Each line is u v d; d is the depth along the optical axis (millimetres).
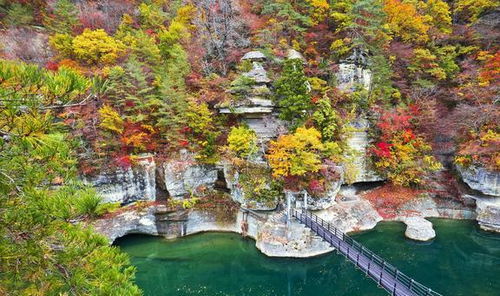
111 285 3125
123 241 18562
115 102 19016
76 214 3135
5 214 2859
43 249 2971
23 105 2736
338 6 25422
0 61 2498
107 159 18328
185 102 20391
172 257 17453
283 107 20812
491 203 20016
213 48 24906
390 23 25969
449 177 23125
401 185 23344
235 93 21406
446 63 25469
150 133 20375
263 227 17781
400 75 25906
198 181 20172
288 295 14898
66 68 2971
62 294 2941
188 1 28250
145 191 19312
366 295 14477
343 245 14570
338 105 23234
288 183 18594
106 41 20797
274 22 24250
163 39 23453
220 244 18609
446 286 14461
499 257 17125
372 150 22906
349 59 24156
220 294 14852
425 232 18891
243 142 19000
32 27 23594
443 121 23328
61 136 3271
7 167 2969
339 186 19969
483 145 20328
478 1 26297
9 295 2887
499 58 21562
